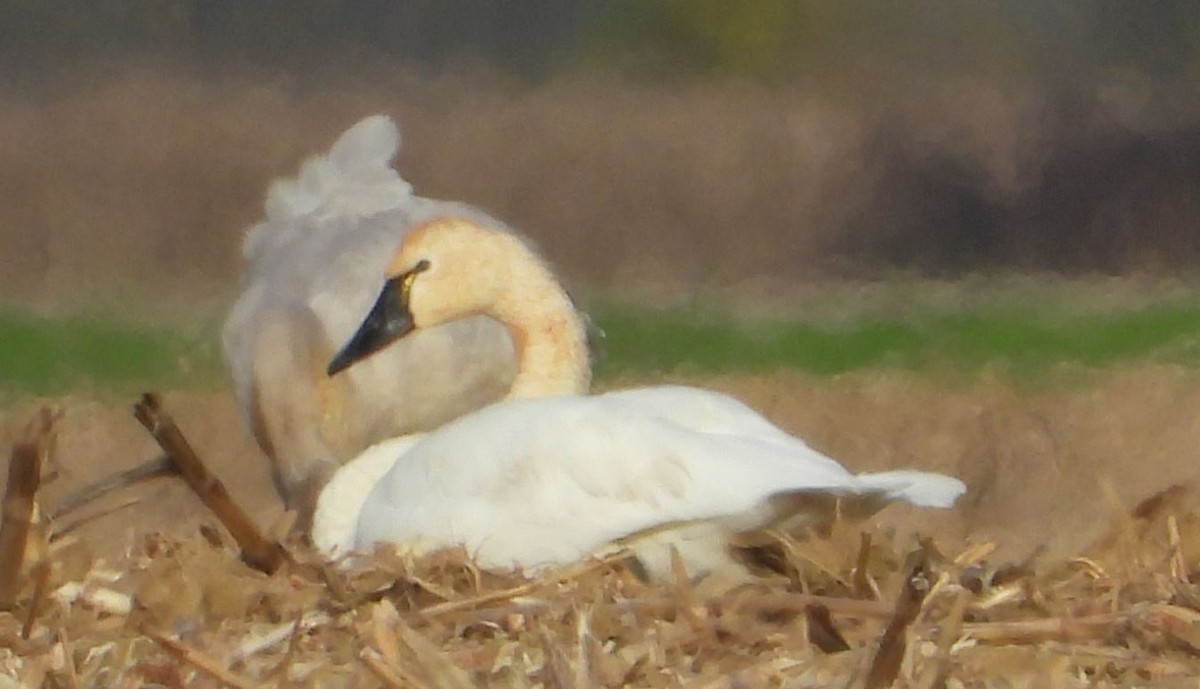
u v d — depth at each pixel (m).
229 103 24.44
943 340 17.97
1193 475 13.75
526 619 5.88
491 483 7.20
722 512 6.83
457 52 25.89
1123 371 15.98
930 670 5.22
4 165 23.47
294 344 10.15
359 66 25.28
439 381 10.15
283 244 10.52
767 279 22.33
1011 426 14.88
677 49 25.92
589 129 24.69
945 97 25.05
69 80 24.55
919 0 26.03
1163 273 21.98
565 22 26.09
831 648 5.70
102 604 6.04
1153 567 6.35
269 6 25.69
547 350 9.30
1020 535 11.95
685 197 24.30
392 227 10.35
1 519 6.62
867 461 15.14
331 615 5.95
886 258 23.50
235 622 5.93
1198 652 5.64
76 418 15.27
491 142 24.64
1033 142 24.73
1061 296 20.44
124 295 20.89
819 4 25.58
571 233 24.12
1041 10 26.02
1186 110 24.89
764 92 25.31
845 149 24.62
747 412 7.37
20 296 20.89
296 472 10.12
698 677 5.43
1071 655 5.59
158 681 5.39
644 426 7.13
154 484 12.02
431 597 6.14
